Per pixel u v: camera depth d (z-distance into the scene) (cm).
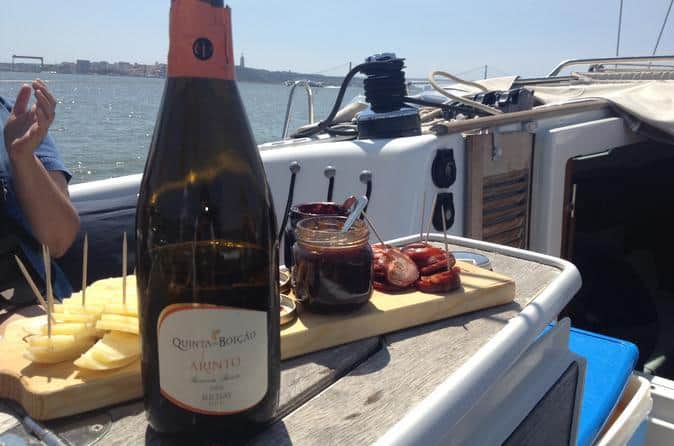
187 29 57
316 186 190
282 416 68
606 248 354
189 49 58
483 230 235
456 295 95
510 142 240
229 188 62
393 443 61
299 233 88
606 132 290
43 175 166
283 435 64
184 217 60
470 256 118
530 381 99
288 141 227
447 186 211
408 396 72
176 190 61
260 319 58
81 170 1319
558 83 418
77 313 74
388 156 197
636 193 384
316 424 66
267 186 66
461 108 264
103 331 72
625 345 174
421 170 201
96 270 175
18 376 67
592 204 384
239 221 62
